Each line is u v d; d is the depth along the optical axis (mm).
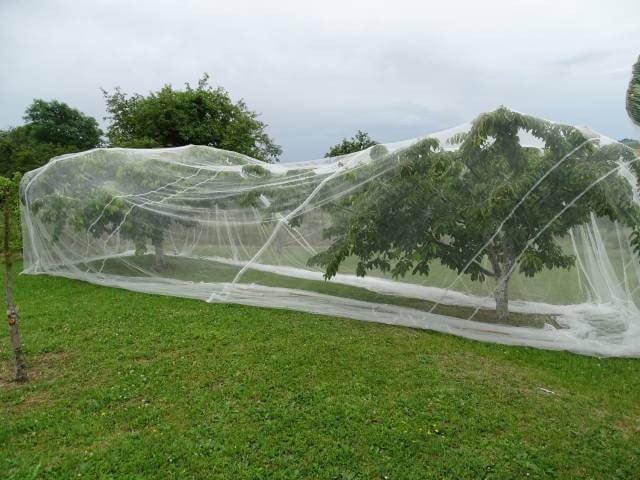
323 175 6789
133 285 8102
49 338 5445
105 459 3098
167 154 9102
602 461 3180
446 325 5887
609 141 5238
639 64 3936
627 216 4984
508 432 3506
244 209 7426
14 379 4344
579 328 5570
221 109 18531
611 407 3975
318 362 4727
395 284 6254
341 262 6285
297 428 3494
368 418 3652
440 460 3146
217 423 3559
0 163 27094
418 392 4105
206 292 7473
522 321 5766
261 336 5492
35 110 36719
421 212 5777
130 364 4688
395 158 5961
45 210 9156
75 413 3723
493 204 5051
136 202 8203
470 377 4465
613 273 5383
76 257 9070
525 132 5277
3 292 7891
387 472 3008
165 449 3207
